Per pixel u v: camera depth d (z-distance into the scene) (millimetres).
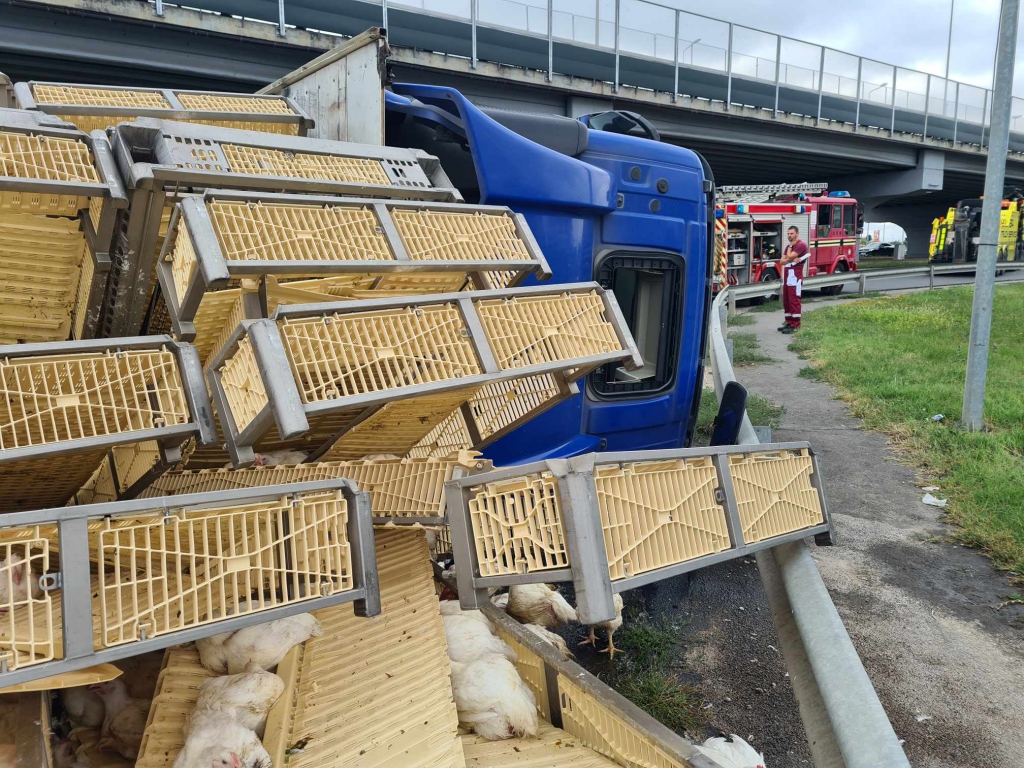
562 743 2514
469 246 3064
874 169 39656
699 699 3459
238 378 2354
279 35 16422
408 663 2516
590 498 2281
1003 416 7957
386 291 3268
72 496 3162
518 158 4258
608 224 4922
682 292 5531
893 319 15961
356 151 3295
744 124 29234
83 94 3748
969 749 3135
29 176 2451
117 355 2291
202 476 3166
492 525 2514
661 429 5539
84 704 2377
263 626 2465
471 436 4004
